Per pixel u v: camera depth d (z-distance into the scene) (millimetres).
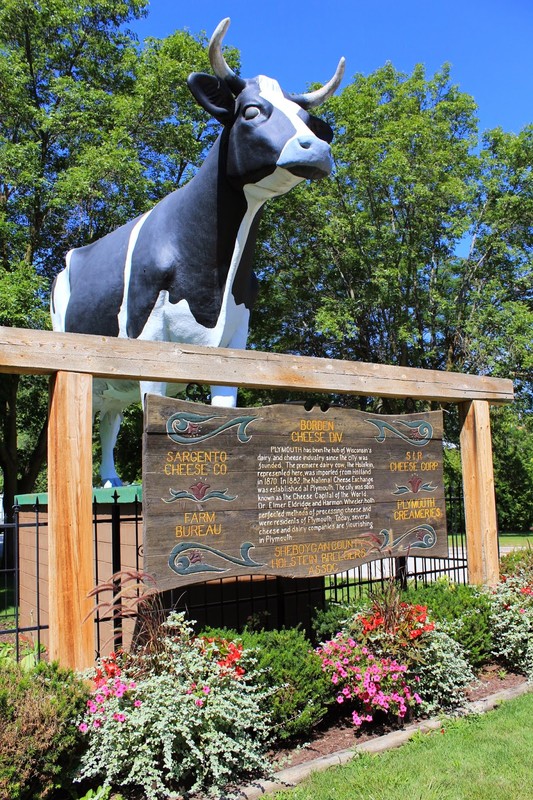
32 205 13750
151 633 3549
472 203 17984
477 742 3789
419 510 5281
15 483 14523
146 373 3939
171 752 3109
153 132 14477
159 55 14578
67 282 6438
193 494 4039
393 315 17141
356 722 3861
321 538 4613
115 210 13172
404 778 3346
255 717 3375
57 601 3504
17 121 13914
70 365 3664
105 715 3117
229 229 5008
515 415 18312
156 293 5016
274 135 4609
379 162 15484
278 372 4559
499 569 6023
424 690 4215
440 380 5570
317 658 4016
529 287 18047
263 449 4387
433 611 4832
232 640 3920
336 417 4820
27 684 3139
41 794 2986
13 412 14586
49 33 14586
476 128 18312
